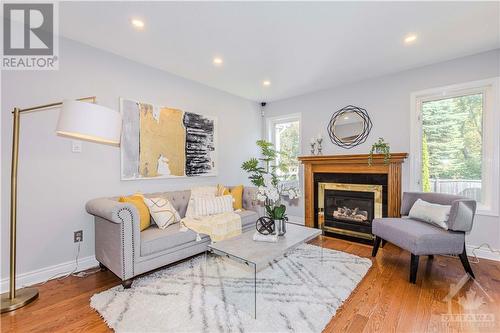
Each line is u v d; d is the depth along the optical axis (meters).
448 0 1.87
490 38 2.45
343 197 3.74
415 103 3.22
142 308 1.76
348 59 2.93
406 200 2.89
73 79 2.43
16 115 1.84
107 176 2.67
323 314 1.69
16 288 2.06
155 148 3.11
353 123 3.77
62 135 1.89
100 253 2.35
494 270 2.40
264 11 1.99
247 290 2.01
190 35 2.36
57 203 2.32
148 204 2.52
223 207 3.12
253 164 3.99
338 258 2.73
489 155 2.75
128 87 2.86
